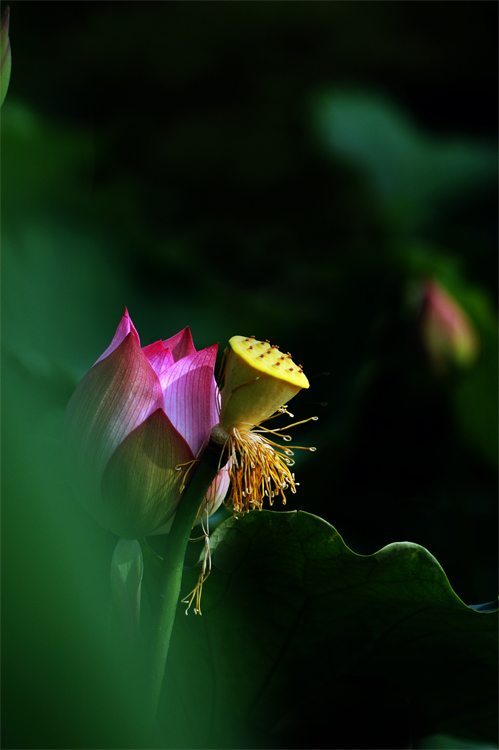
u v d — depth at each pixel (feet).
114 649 4.20
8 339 5.65
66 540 3.94
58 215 8.91
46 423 5.33
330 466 8.00
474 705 5.03
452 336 9.04
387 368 9.45
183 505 4.51
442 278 10.79
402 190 19.11
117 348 4.52
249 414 4.51
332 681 4.95
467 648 4.87
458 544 8.74
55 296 8.13
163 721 4.94
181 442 4.51
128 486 4.50
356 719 4.93
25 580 3.97
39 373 5.47
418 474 9.71
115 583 4.58
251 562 4.72
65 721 4.13
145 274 10.16
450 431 9.82
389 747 4.93
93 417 4.52
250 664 4.89
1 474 3.55
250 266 23.00
